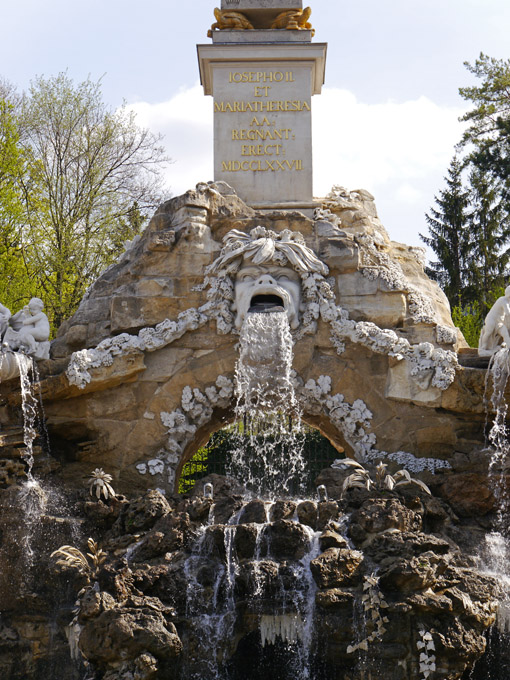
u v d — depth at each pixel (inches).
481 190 1940.2
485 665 753.6
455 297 1925.4
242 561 756.0
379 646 705.0
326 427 1005.8
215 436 1226.6
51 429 939.3
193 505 799.1
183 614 743.1
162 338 940.6
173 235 960.3
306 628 727.7
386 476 824.3
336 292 956.0
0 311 946.1
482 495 837.8
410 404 924.6
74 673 797.2
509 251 1921.8
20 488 860.6
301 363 943.7
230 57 1018.1
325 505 776.9
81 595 760.3
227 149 1013.2
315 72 1051.3
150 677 700.0
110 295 982.4
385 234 1013.8
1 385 924.6
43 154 1563.7
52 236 1528.1
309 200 1004.6
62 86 1578.5
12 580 828.6
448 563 735.7
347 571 724.0
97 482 871.1
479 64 1797.5
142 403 944.3
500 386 869.8
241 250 940.0
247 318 924.6
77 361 918.4
